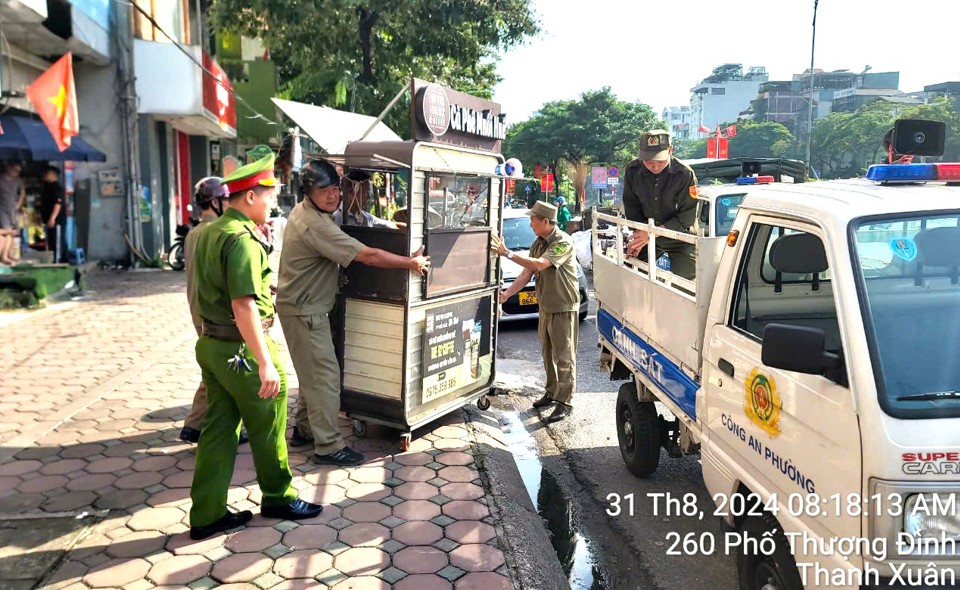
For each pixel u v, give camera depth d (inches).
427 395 209.6
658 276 177.9
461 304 221.1
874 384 95.0
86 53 546.3
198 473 150.9
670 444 192.5
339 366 209.6
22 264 471.5
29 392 253.9
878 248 108.3
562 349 252.1
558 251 241.8
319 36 685.3
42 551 146.2
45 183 529.0
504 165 226.1
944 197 115.6
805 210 120.0
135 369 285.9
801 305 139.3
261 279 144.1
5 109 465.4
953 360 98.6
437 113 198.4
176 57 613.9
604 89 2236.7
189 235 190.2
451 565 144.0
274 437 155.4
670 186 210.1
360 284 202.7
